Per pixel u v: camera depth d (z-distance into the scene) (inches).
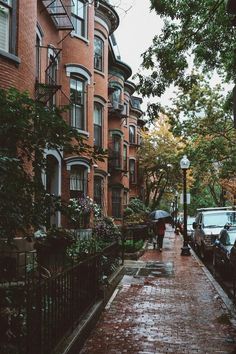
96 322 323.0
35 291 197.8
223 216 849.5
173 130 1130.7
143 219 1219.9
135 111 1603.1
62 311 244.1
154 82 500.4
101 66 944.9
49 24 635.5
